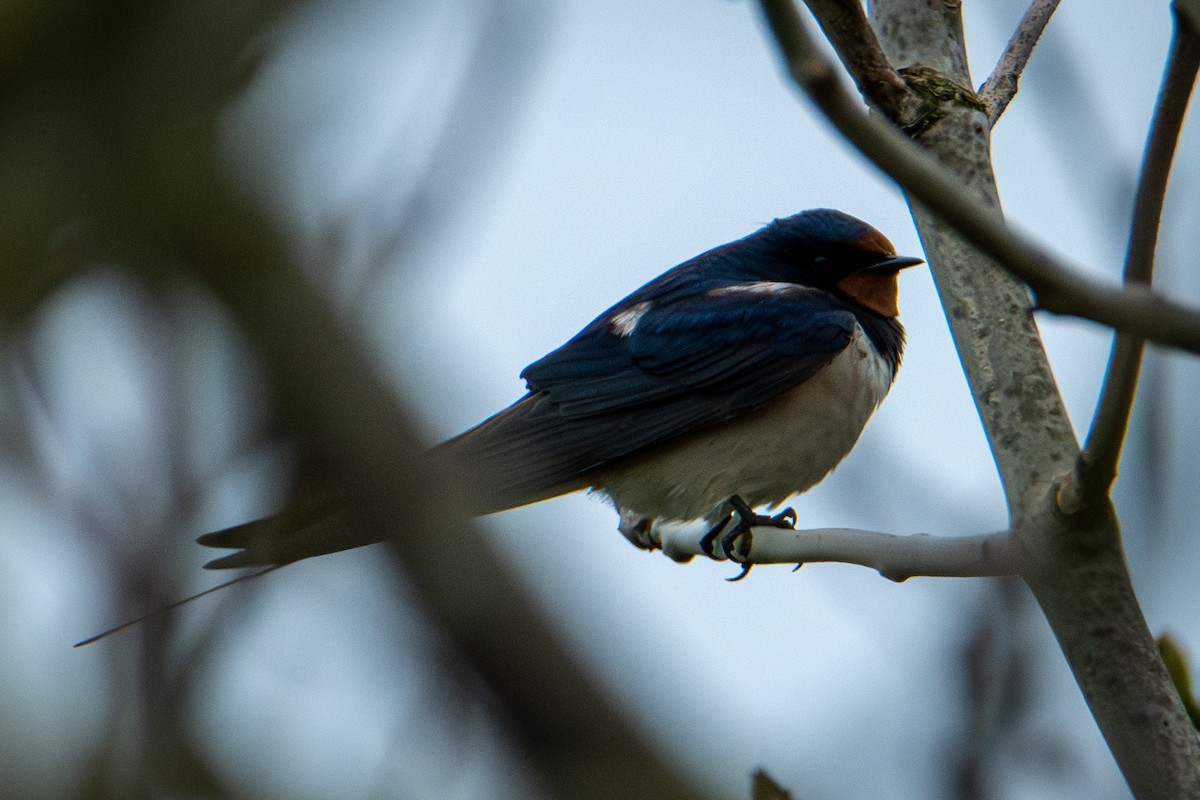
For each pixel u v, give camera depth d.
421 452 7.41
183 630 7.08
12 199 7.78
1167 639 7.27
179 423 7.27
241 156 8.02
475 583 7.16
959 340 7.30
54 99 7.86
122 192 7.77
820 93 5.00
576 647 7.25
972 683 7.43
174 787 7.04
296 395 7.40
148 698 6.99
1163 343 5.00
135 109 7.87
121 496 7.11
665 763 7.14
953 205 5.07
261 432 7.47
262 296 7.50
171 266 7.63
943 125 7.80
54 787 7.16
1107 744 6.34
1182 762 6.18
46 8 7.68
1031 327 7.15
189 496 7.14
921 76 7.95
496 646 7.10
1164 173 5.41
